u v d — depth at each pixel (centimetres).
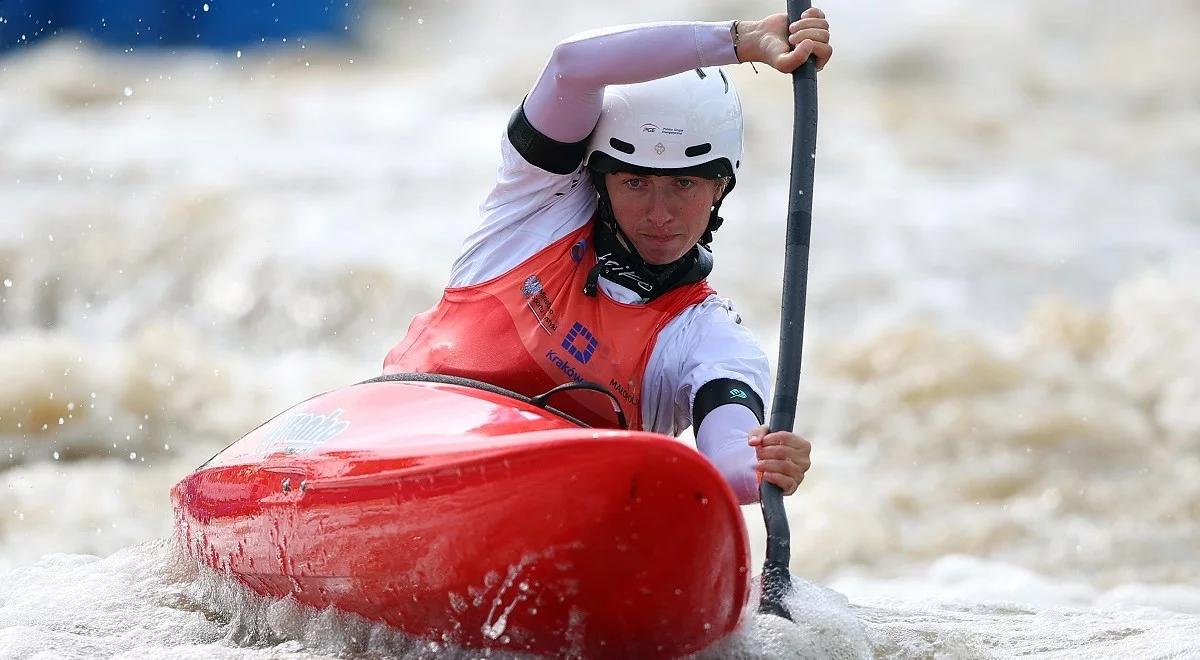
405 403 1144
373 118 6962
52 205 5003
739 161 1228
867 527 2533
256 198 5109
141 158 5853
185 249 4600
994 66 8319
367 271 4291
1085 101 7838
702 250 1251
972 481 2852
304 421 1215
